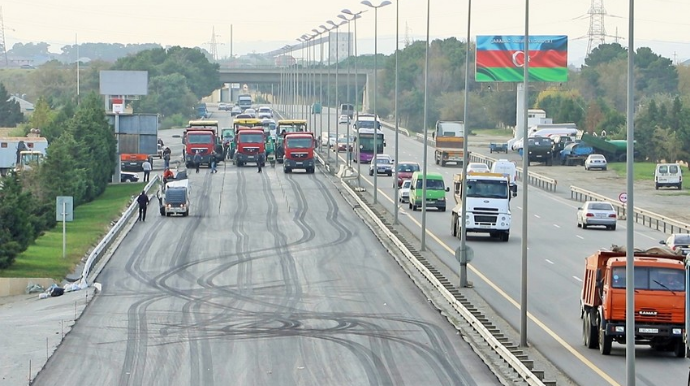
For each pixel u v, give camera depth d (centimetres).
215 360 6956
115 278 10531
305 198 17125
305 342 7500
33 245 12469
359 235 13300
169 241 12888
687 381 6103
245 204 16412
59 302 9338
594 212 14438
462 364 6725
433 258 11400
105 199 17862
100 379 6462
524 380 6131
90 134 18762
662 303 6731
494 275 10338
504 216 12812
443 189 15850
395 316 8462
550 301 9006
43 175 15762
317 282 10162
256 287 9950
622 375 6306
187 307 8981
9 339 7725
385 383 6253
